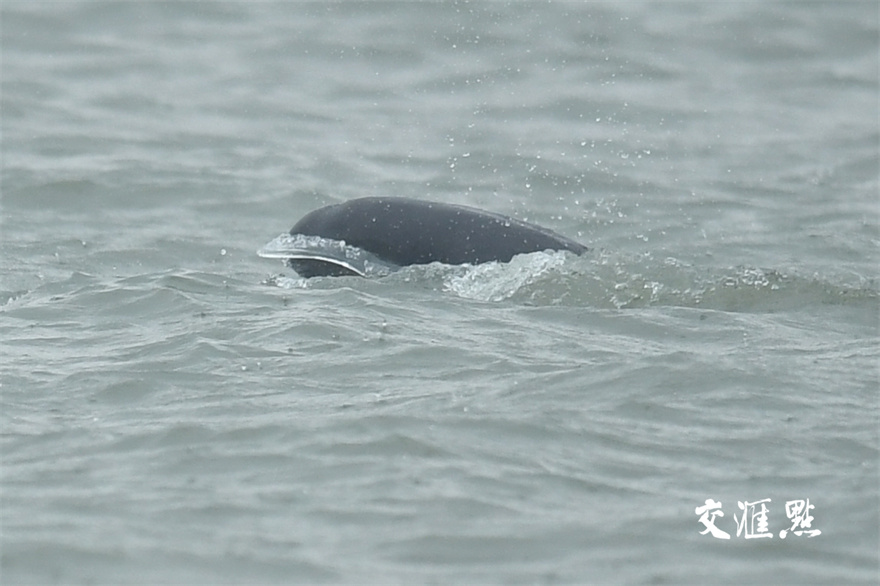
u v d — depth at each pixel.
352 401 23.02
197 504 18.84
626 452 21.09
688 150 51.47
